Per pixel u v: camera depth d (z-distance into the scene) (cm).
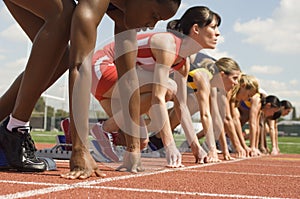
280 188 211
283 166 396
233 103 579
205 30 368
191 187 200
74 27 216
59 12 228
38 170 242
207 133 416
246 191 195
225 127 537
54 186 183
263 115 777
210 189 196
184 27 372
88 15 216
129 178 225
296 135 3669
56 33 228
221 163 399
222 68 486
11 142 242
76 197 157
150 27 257
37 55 230
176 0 246
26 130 246
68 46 260
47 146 727
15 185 185
